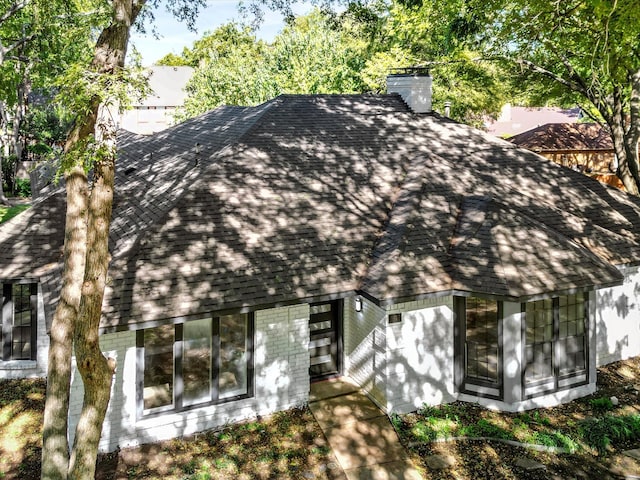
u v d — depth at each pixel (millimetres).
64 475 8438
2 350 13633
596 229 14453
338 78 33906
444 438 10656
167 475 9492
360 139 16453
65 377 8594
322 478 9484
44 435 8469
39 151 47719
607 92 23281
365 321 12438
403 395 11633
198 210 12398
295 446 10438
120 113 8133
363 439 10680
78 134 8688
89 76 7859
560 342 12203
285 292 11102
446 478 9516
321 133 16266
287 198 13500
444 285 11484
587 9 13883
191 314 10133
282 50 36156
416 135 17297
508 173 16172
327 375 13344
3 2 25469
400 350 11547
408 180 14984
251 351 11453
